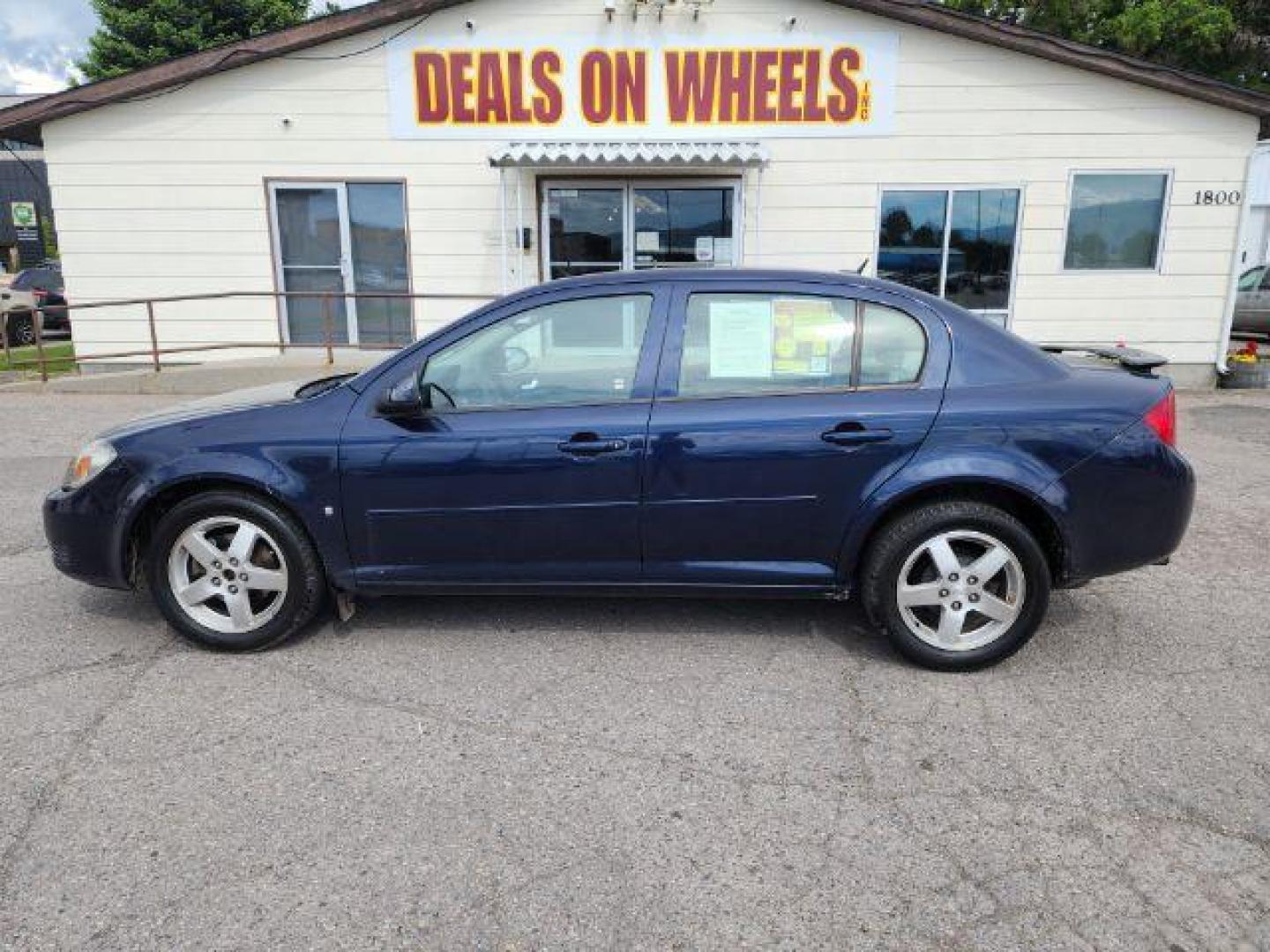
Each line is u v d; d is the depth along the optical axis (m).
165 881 2.45
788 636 4.03
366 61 10.71
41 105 10.66
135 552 3.88
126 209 11.09
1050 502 3.49
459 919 2.32
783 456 3.56
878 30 10.49
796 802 2.80
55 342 19.25
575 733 3.21
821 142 10.78
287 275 11.37
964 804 2.79
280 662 3.77
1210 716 3.32
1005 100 10.62
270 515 3.70
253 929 2.28
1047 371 3.65
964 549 3.64
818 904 2.37
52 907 2.35
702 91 10.69
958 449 3.51
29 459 7.39
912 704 3.41
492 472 3.64
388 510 3.70
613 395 3.66
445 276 11.25
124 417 9.17
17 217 35.16
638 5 10.47
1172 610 4.36
